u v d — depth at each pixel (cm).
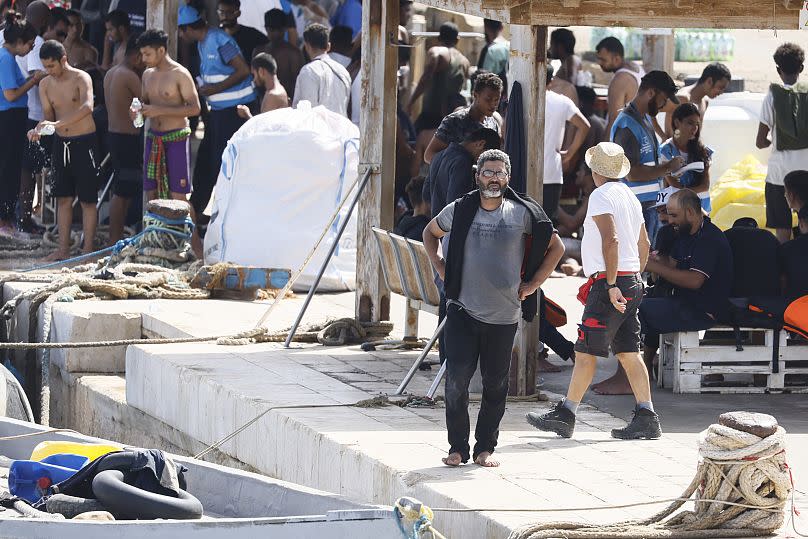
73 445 2544
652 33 5088
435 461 2373
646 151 3438
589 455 2434
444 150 2922
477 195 2342
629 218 2520
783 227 4019
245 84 4872
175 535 2056
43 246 4944
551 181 4322
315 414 2703
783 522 2028
